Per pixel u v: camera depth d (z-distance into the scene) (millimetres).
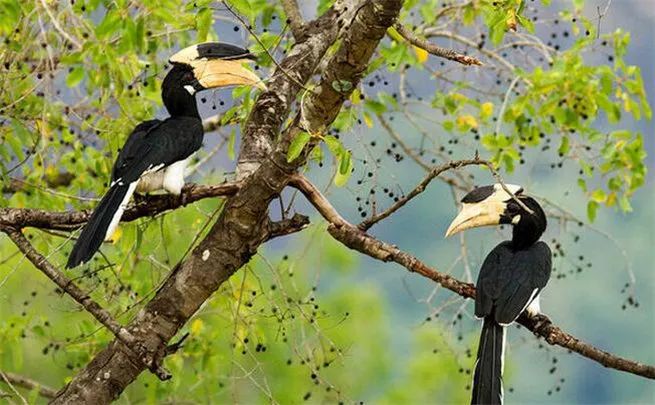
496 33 12805
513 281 11539
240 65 11875
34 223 11070
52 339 14266
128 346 11016
